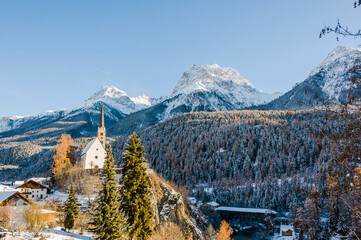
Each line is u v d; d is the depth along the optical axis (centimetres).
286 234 10275
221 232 8038
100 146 10794
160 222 6288
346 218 5391
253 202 13962
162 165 18338
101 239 3894
